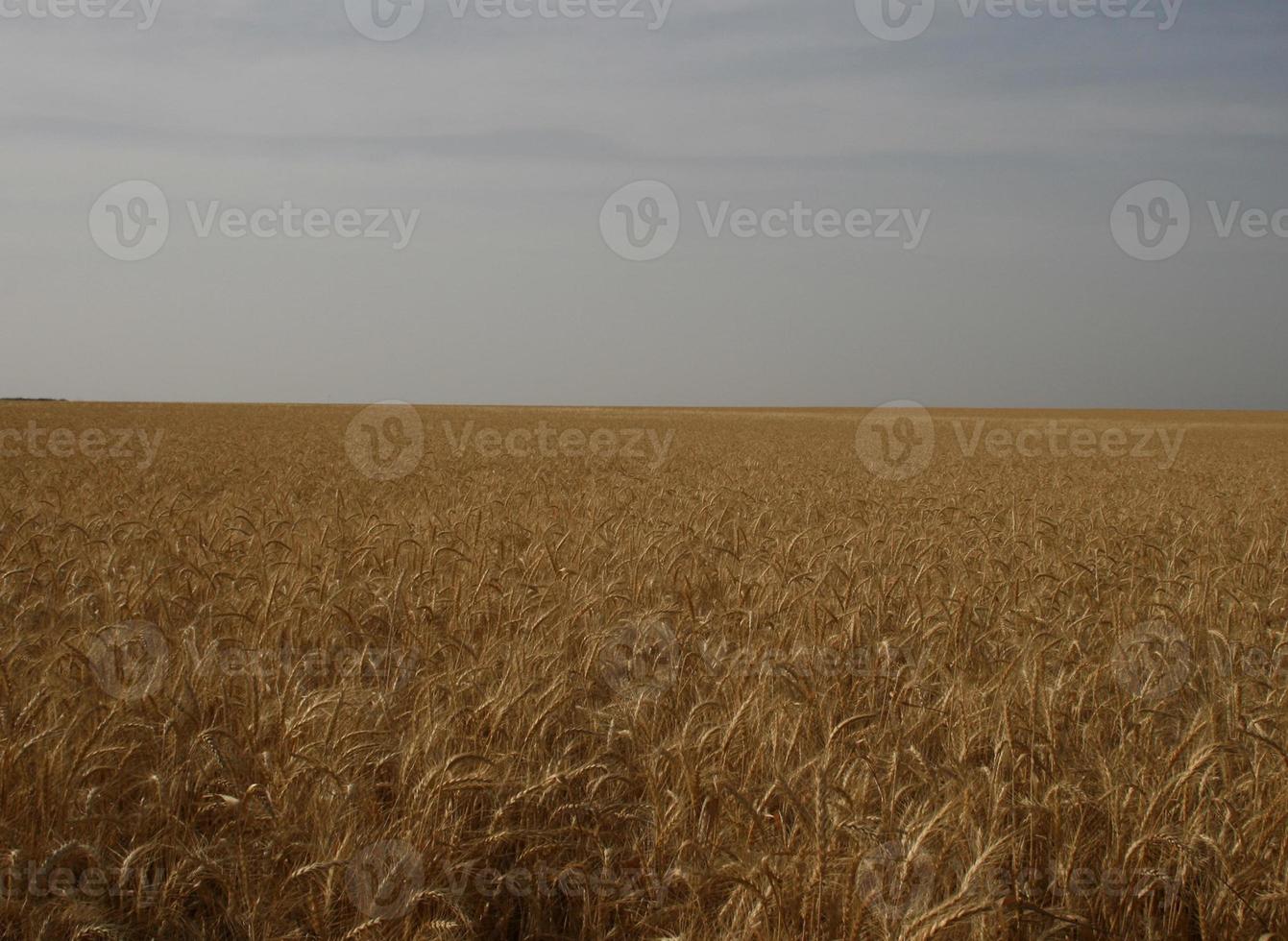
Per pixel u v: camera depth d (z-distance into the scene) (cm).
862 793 340
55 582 632
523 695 425
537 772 385
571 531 902
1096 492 1792
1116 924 319
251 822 333
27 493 1245
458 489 1465
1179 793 350
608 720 427
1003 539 997
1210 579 728
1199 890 329
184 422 4659
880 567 772
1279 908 308
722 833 341
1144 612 657
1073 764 392
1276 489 1934
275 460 2100
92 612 562
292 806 334
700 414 9462
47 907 296
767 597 640
